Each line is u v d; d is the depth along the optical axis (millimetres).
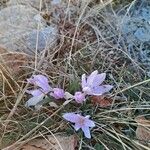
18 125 350
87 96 359
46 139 335
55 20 419
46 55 395
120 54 398
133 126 355
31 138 337
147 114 357
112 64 392
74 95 355
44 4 430
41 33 399
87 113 355
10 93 374
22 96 361
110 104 361
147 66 392
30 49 396
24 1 429
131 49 402
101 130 347
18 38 397
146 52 400
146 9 422
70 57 382
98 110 361
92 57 396
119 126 354
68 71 384
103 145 338
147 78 383
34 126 348
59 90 350
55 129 346
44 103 357
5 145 341
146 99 372
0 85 377
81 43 403
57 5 428
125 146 338
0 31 402
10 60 388
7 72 376
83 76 350
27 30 402
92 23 419
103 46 402
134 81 380
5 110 366
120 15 424
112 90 376
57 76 375
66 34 409
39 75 357
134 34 408
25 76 382
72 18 421
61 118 352
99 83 351
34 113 357
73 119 338
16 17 410
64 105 349
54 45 398
